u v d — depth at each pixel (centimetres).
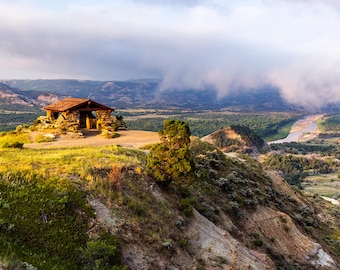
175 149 2469
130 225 1727
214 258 1959
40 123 5334
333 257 3506
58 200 1630
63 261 1328
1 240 1255
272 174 5391
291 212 4184
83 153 2678
